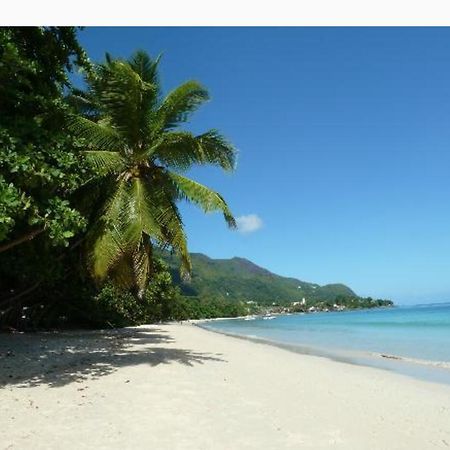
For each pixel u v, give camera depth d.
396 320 62.06
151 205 15.62
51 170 10.48
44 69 13.52
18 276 21.20
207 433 6.91
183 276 15.91
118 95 15.42
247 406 8.59
